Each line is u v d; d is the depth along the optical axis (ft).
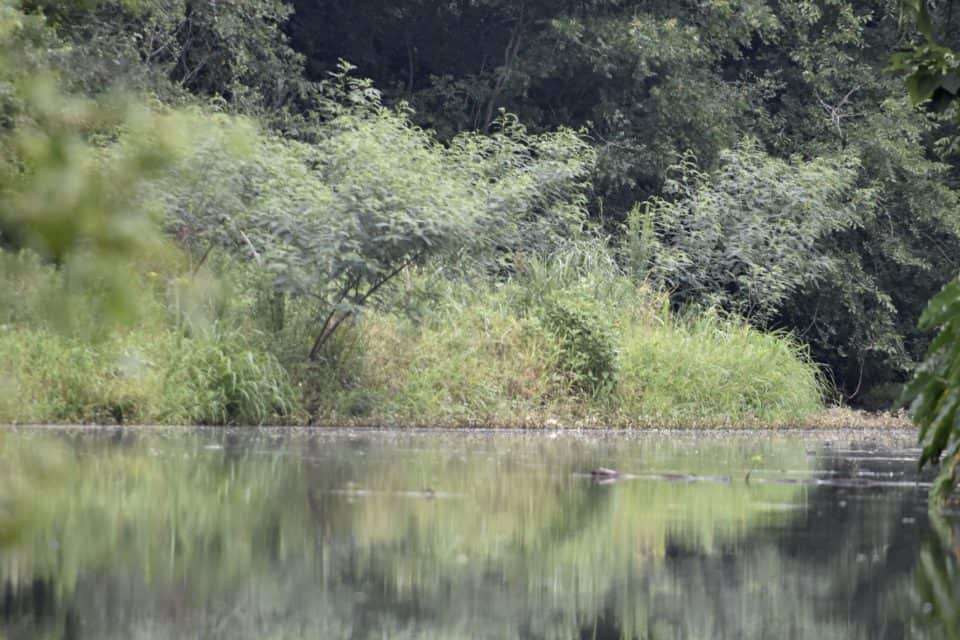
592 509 88.22
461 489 99.50
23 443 131.64
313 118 320.09
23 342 177.99
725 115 341.00
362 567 61.46
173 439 149.07
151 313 26.32
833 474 124.98
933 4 154.92
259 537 70.49
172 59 298.97
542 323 225.56
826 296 334.24
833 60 352.69
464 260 221.87
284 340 200.34
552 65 339.77
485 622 48.62
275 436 161.48
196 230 176.96
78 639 43.96
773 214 303.89
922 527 81.61
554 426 204.95
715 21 347.77
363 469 114.42
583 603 53.06
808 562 65.41
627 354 227.61
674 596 55.06
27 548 64.80
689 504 92.89
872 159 341.62
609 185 334.44
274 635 45.44
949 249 352.08
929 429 91.86
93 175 22.95
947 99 87.10
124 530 71.87
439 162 238.89
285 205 199.00
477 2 338.54
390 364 206.39
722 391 232.53
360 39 359.05
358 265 195.11
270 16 313.32
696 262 293.23
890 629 47.96
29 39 27.61
